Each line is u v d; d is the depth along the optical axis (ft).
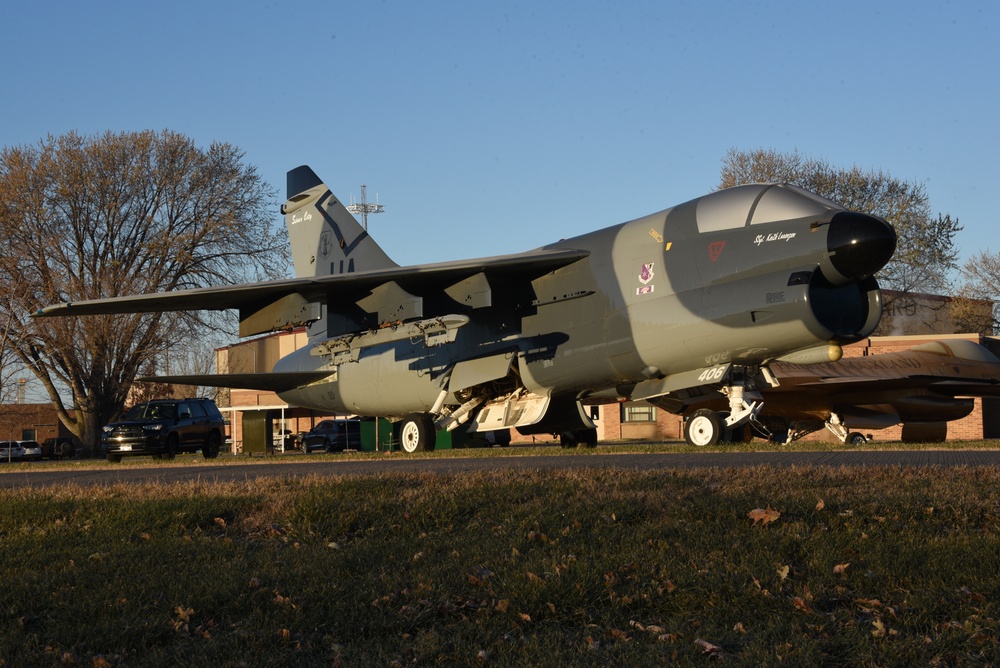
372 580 21.53
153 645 17.89
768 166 173.88
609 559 22.07
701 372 59.26
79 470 63.10
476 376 69.56
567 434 76.38
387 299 64.18
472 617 18.65
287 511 30.68
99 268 154.71
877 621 17.06
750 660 15.21
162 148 157.38
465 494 31.89
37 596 21.47
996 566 19.97
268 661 16.34
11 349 148.87
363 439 116.06
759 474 34.19
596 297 62.54
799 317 52.42
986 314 182.70
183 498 34.71
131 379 154.10
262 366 200.03
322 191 87.15
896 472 33.83
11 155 149.28
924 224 173.06
